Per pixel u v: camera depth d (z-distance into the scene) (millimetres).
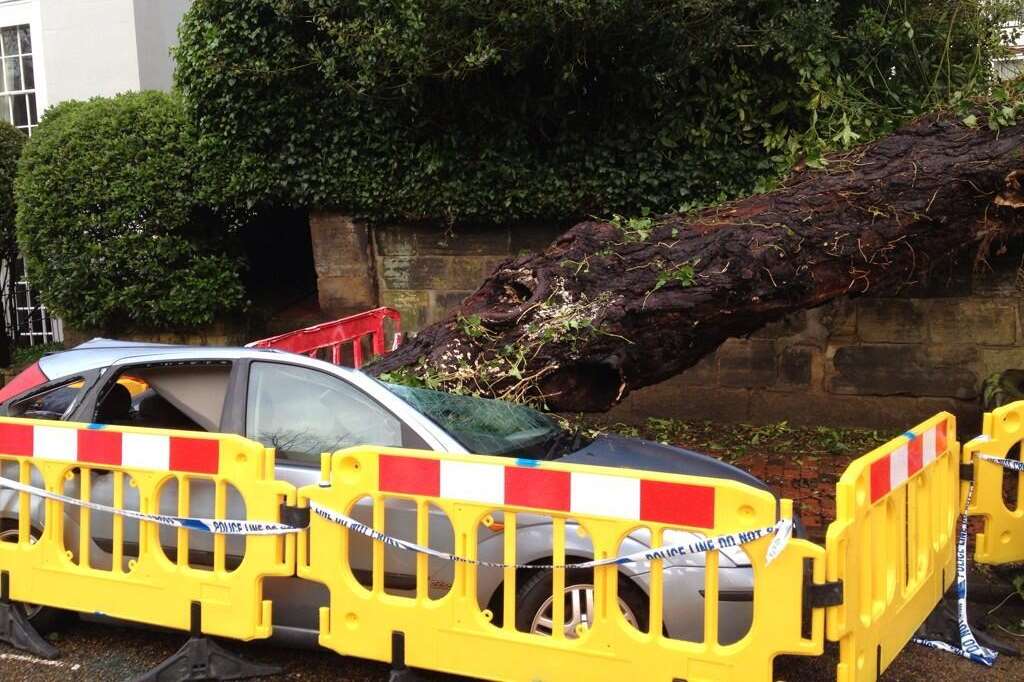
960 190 6738
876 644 3807
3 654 4773
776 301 6508
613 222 6828
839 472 7559
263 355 4906
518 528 4145
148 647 4852
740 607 3961
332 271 9688
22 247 10062
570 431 5336
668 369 6484
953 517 4969
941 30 8625
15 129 11719
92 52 12359
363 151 9266
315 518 4113
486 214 9148
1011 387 7738
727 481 3445
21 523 4809
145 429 4426
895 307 8656
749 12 8570
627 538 4039
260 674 4410
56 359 5465
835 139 7902
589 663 3684
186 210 9727
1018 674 4492
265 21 9055
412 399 4824
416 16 7910
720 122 8641
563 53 8195
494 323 6234
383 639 4027
